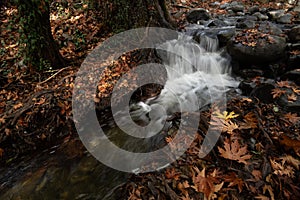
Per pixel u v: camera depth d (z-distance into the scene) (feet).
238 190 2.94
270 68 5.53
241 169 3.19
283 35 6.12
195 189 2.99
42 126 4.49
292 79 4.99
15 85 5.26
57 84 5.15
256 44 5.64
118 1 6.16
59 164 3.88
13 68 5.69
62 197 3.33
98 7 6.73
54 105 4.69
